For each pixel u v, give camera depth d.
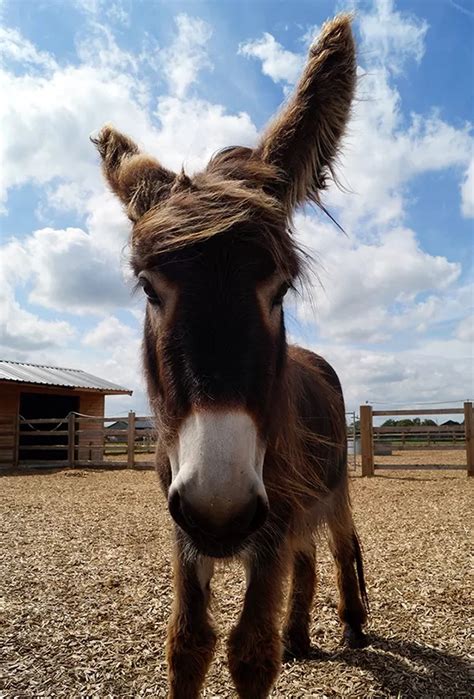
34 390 13.29
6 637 2.68
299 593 2.65
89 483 9.32
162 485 2.06
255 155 1.87
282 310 1.75
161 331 1.52
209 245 1.47
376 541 4.72
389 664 2.45
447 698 2.16
